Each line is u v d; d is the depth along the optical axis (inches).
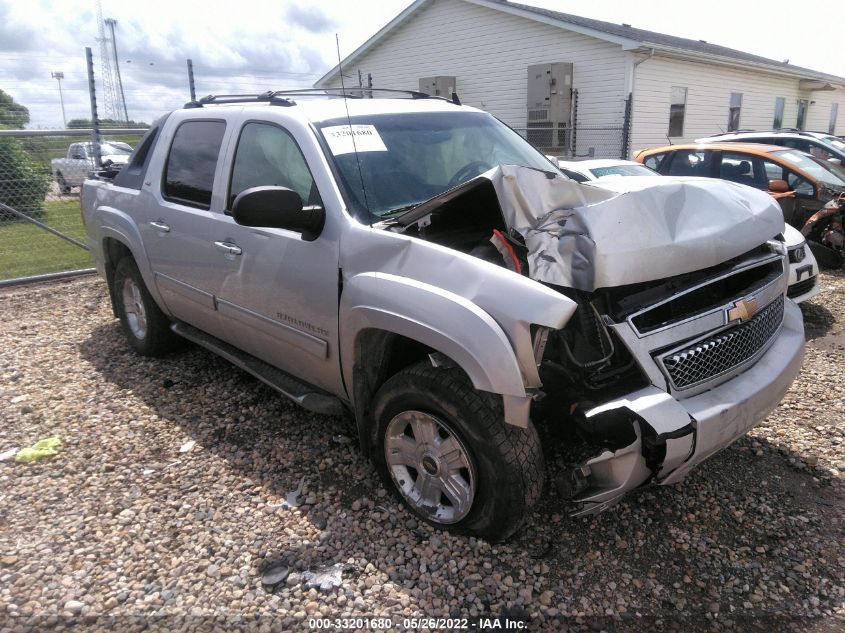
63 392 183.5
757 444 147.1
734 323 110.4
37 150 383.6
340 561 111.5
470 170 147.4
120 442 153.6
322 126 137.1
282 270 134.6
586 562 110.4
